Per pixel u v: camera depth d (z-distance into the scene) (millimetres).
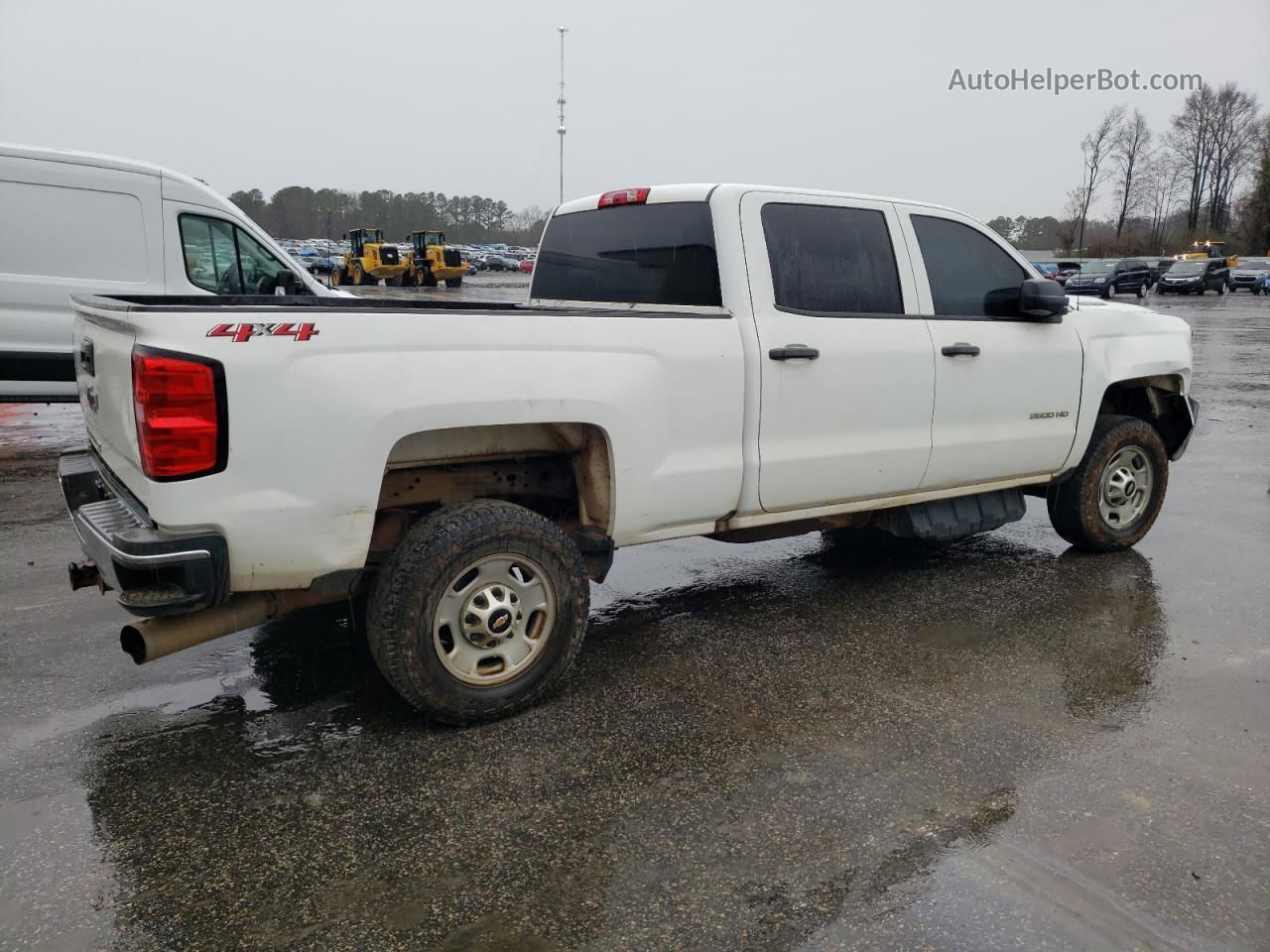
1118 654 4035
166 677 3799
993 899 2426
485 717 3393
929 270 4602
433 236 40062
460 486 3688
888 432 4391
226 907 2412
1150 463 5523
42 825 2770
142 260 8484
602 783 2994
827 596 4832
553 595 3473
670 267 4199
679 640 4234
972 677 3797
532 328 3363
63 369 8336
